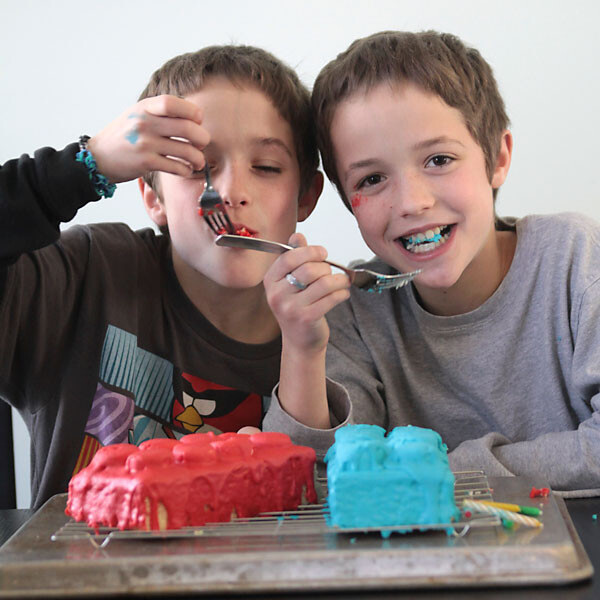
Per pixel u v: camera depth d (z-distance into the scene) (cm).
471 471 104
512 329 139
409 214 126
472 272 140
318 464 112
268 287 115
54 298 137
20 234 113
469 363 141
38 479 138
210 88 131
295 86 145
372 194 130
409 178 126
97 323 140
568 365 135
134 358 140
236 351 147
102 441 136
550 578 72
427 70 126
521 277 139
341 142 131
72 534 85
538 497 94
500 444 122
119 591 73
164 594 73
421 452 85
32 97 248
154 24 246
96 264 144
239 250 130
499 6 235
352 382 142
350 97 128
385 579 73
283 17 243
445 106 126
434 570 73
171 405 142
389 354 147
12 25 247
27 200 111
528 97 235
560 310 135
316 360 118
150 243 159
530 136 237
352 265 161
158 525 85
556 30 233
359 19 241
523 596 70
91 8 246
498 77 235
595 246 136
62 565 74
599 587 72
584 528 91
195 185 129
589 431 114
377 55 129
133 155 112
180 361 145
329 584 73
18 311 129
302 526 84
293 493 96
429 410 144
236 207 127
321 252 112
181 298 147
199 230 131
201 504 87
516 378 140
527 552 73
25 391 138
